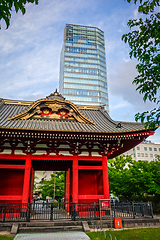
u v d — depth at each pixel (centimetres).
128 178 2828
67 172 2064
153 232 1221
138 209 1803
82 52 12069
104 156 1742
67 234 1158
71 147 1727
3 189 1686
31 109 1781
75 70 11569
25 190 1491
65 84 11138
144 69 759
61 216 1636
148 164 2797
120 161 3322
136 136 1625
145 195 3070
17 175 1759
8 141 1620
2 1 474
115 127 1778
